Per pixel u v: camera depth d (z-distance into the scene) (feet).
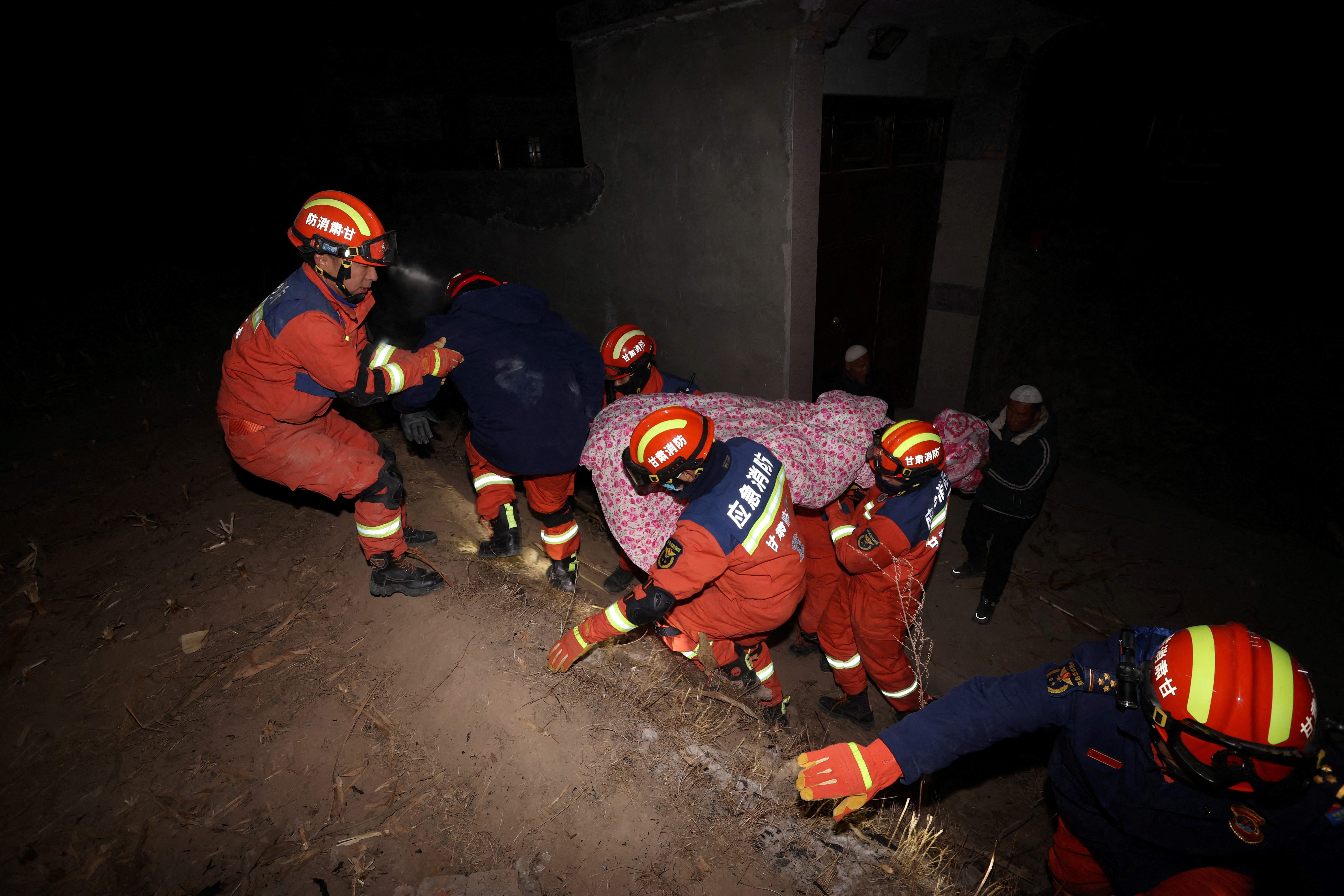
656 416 7.88
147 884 6.66
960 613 14.39
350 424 9.36
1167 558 15.67
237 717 8.32
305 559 10.92
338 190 23.30
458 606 9.75
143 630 9.64
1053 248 19.38
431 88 23.25
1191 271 17.72
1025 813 10.17
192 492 12.91
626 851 7.02
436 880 6.66
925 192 18.85
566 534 10.82
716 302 14.65
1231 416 17.62
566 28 14.44
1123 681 5.11
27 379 18.37
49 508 12.48
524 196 17.65
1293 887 7.16
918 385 21.91
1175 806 5.22
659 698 8.76
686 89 13.37
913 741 5.78
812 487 9.76
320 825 7.19
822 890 6.80
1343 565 15.19
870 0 13.53
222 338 21.62
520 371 9.09
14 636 9.52
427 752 7.95
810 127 12.32
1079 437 19.83
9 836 7.08
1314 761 4.40
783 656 13.48
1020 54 16.79
